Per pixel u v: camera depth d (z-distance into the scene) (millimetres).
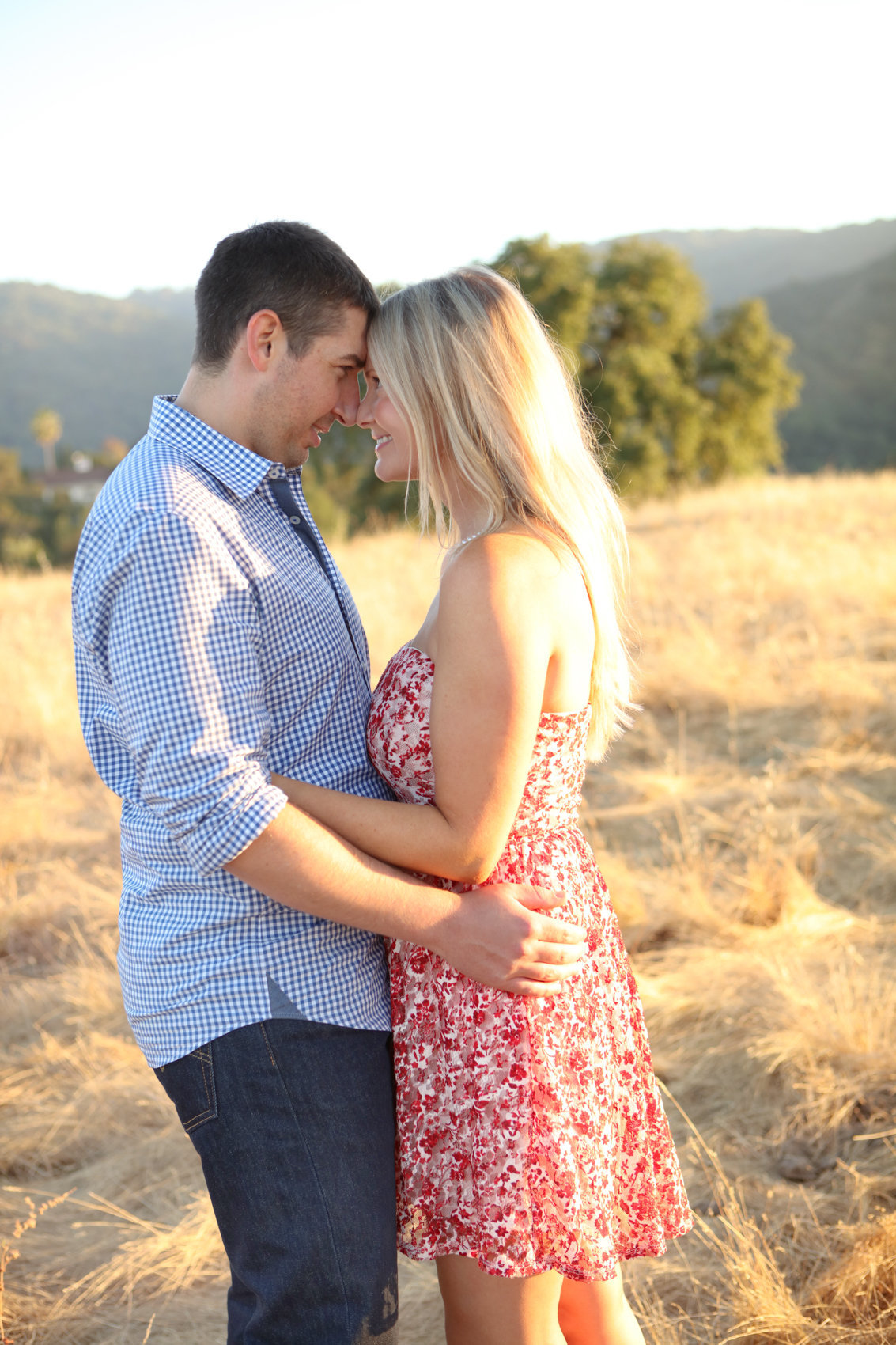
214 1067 1515
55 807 5484
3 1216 2666
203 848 1407
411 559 11523
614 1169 1722
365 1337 1522
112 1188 2744
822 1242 2303
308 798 1535
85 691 1642
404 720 1642
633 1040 1837
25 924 4238
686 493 18047
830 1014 2955
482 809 1550
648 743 5527
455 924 1549
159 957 1544
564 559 1658
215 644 1435
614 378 29000
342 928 1578
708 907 3723
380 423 1777
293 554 1633
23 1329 2287
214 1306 2346
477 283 1716
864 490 13820
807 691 5785
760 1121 2756
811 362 116625
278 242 1604
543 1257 1575
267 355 1612
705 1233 2402
